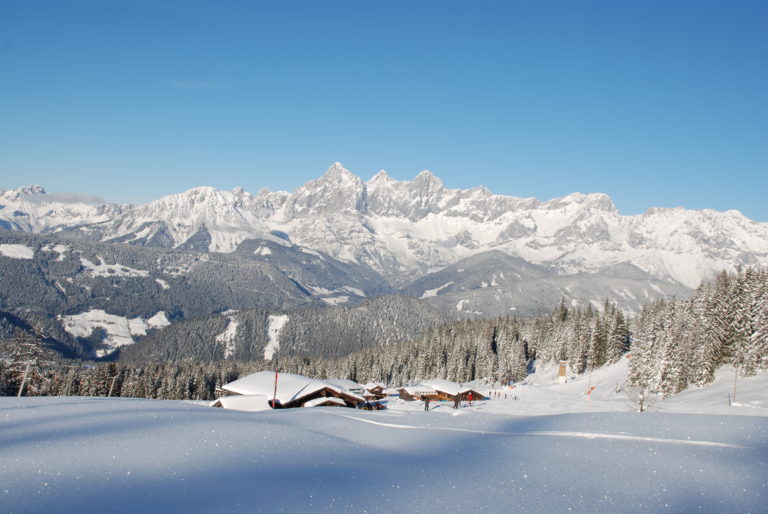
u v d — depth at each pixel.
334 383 86.88
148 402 38.59
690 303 103.12
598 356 128.12
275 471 16.84
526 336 172.12
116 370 123.00
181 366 155.75
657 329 95.31
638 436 21.48
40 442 19.48
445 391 96.75
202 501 13.83
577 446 20.22
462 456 19.39
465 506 13.75
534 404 79.38
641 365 88.56
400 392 108.31
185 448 19.08
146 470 16.47
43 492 14.21
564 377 123.38
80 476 15.68
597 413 26.83
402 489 15.23
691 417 24.27
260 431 22.09
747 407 55.19
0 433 21.16
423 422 26.83
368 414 31.11
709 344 79.38
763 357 74.00
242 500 13.98
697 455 18.33
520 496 14.66
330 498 14.30
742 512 13.28
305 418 26.52
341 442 21.36
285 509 13.38
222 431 21.80
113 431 21.50
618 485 15.52
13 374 80.25
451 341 169.62
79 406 29.30
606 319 136.88
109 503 13.50
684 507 13.65
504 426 25.56
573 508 13.59
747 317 83.25
